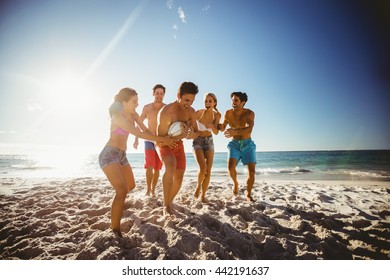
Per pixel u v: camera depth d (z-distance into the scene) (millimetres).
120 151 2840
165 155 3264
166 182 3184
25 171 14945
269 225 3113
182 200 4270
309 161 28703
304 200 4777
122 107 2854
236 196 4523
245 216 3479
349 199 4965
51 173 13188
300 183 8531
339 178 11250
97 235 2566
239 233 2736
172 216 3090
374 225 3311
